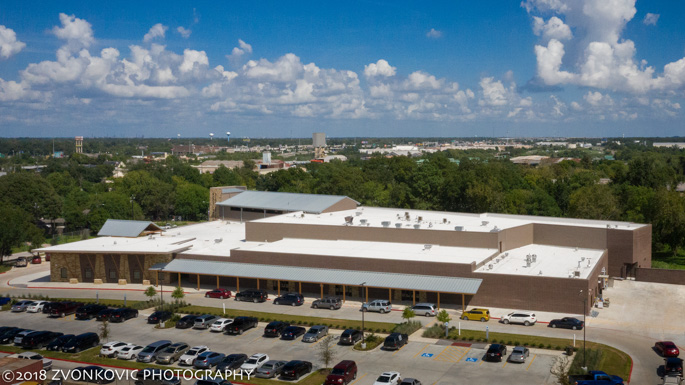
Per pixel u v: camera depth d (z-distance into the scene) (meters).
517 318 70.12
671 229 120.44
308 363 56.31
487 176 176.62
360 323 71.06
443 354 60.22
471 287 75.44
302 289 87.81
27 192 159.75
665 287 88.69
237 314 75.62
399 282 78.50
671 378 50.72
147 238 108.06
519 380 52.69
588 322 70.38
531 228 101.50
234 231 117.38
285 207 119.44
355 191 181.38
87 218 162.25
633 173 178.88
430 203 171.88
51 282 98.06
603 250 95.19
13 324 73.75
